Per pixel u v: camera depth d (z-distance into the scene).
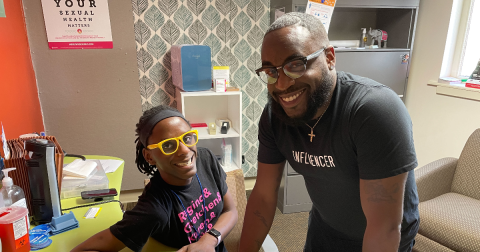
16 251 0.94
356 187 0.97
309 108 0.84
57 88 2.48
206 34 2.68
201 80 2.43
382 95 0.81
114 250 0.94
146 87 2.67
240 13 2.70
